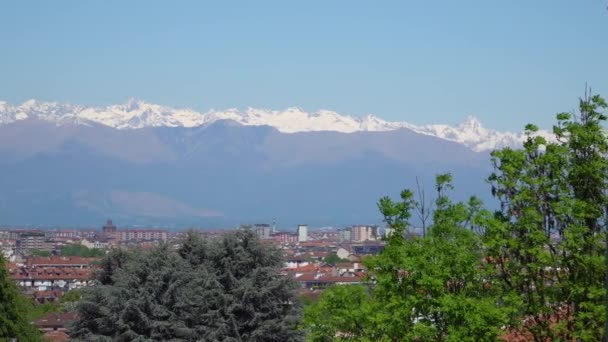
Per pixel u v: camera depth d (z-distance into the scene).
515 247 38.81
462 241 40.84
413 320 41.28
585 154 40.03
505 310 38.06
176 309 86.31
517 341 41.94
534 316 39.41
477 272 40.12
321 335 47.59
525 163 40.22
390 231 43.44
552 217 39.88
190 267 88.50
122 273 87.31
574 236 37.81
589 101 40.19
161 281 86.25
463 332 38.25
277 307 85.81
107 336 86.00
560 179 39.75
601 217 39.25
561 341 39.09
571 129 39.59
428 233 42.19
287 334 84.75
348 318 45.16
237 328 85.19
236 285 86.31
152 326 84.88
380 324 41.34
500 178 40.38
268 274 86.31
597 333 37.91
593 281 38.38
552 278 39.75
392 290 41.75
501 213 40.41
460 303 38.31
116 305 85.25
